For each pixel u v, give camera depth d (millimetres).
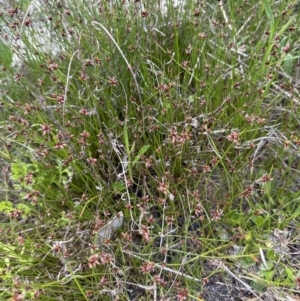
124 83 1839
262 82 1821
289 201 1676
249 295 1507
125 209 1606
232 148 1720
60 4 2020
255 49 1894
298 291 1420
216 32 2076
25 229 1625
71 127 1691
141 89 1788
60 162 1604
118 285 1437
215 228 1626
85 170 1622
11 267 1449
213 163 1526
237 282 1529
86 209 1611
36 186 1609
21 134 1663
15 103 1855
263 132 1761
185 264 1541
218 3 1939
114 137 1713
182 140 1484
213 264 1528
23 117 1837
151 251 1508
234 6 2111
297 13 2107
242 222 1583
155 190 1710
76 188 1691
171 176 1591
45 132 1520
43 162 1655
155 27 1982
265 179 1461
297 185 1732
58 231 1591
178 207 1656
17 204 1645
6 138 1688
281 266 1527
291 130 1807
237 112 1687
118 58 1859
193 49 1916
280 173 1742
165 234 1502
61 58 1862
